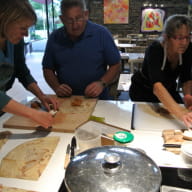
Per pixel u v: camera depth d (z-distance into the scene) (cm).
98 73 173
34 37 806
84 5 154
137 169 59
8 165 87
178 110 119
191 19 128
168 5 777
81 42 167
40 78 528
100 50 169
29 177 80
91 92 158
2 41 112
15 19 92
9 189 75
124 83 271
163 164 86
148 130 115
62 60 171
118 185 54
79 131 100
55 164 88
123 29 819
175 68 149
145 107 146
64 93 162
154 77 137
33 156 92
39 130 115
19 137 109
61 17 155
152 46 144
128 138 99
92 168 59
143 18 796
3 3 89
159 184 56
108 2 795
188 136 98
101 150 67
